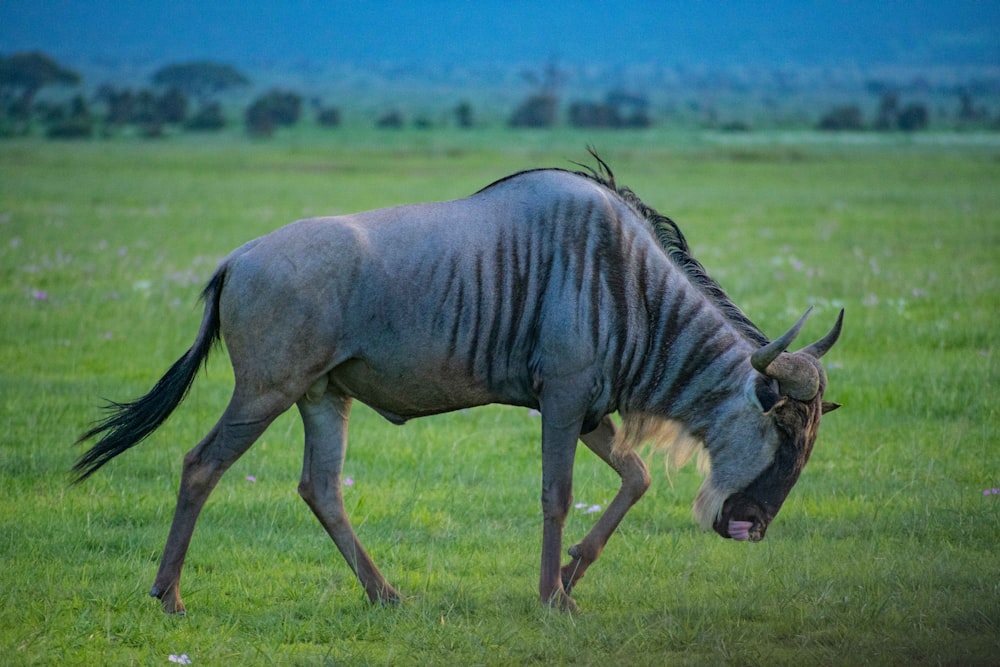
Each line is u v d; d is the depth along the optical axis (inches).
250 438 811.4
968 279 2154.3
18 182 4530.0
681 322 843.4
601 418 852.6
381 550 934.4
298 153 7066.9
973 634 753.6
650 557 920.9
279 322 797.9
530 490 1093.1
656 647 746.8
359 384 836.0
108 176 5029.5
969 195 4284.0
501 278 823.7
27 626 757.3
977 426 1261.1
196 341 832.9
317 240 809.5
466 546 952.9
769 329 1699.1
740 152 7185.0
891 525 975.6
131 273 2208.4
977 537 946.7
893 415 1314.0
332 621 790.5
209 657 724.0
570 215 829.8
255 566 903.7
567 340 813.2
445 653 734.5
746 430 830.5
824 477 1116.5
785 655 723.4
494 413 1381.6
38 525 964.0
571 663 724.7
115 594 820.6
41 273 2150.6
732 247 2687.0
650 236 861.2
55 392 1378.0
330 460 844.6
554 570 818.8
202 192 4244.6
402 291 811.4
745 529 827.4
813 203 3949.3
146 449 1194.0
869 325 1732.3
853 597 810.2
